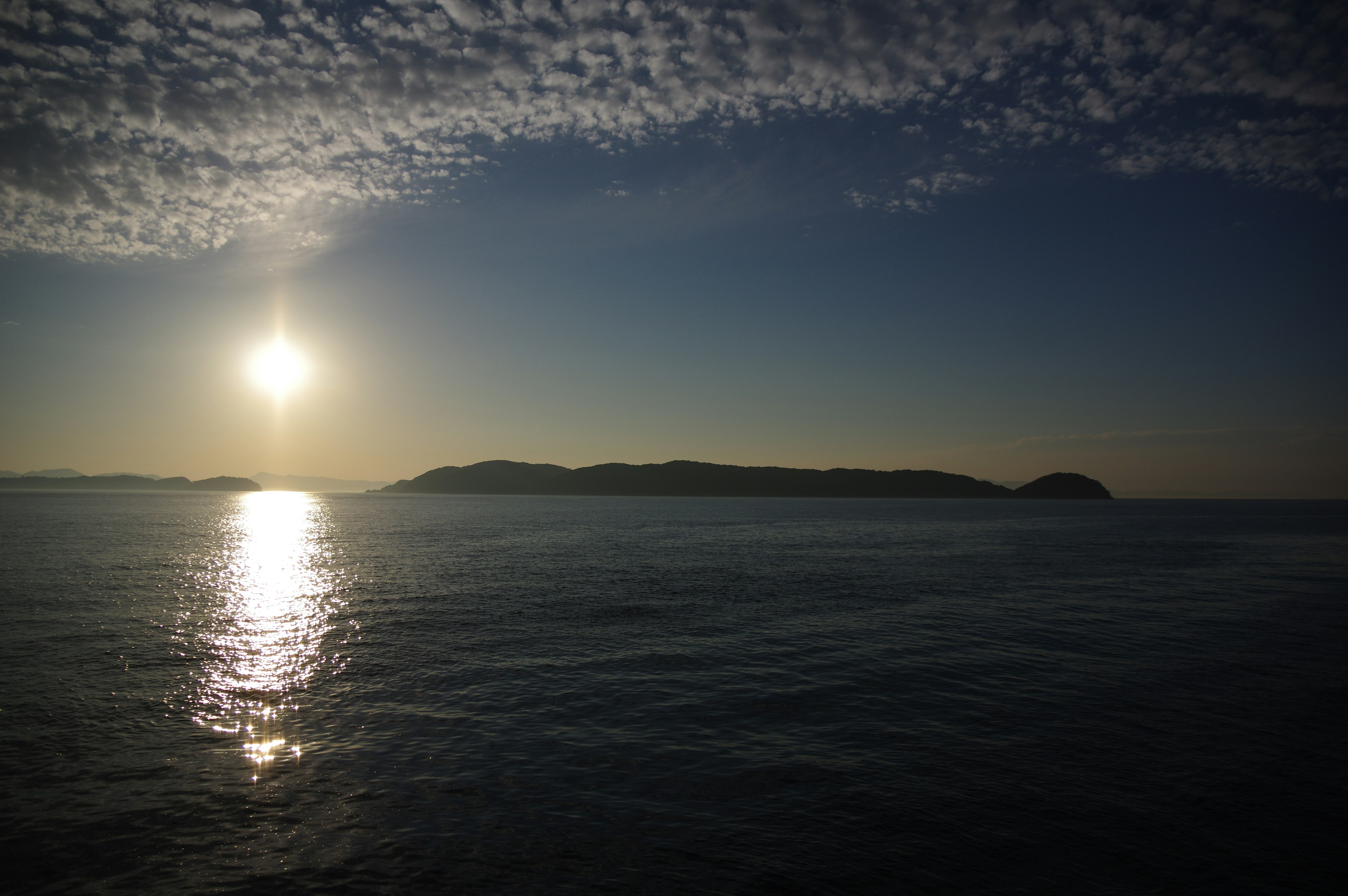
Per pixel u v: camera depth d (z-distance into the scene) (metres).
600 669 21.45
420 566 49.34
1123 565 53.00
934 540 79.19
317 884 9.98
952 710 17.81
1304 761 14.59
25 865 10.36
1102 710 17.88
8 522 94.75
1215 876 10.34
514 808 12.23
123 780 13.24
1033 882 10.12
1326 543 79.06
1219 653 24.02
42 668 20.86
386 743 15.27
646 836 11.30
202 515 137.75
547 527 98.75
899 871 10.35
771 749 15.07
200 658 22.41
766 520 124.94
